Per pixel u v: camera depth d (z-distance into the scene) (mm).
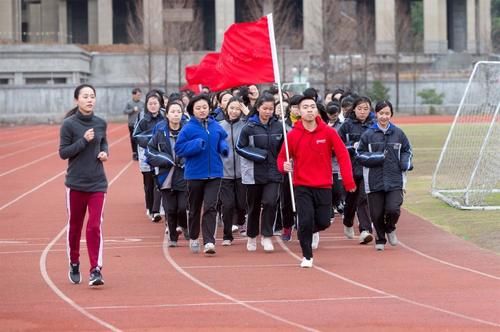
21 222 38406
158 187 31219
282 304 22203
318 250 30578
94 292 23891
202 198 29766
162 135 30703
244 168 29906
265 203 29828
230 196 31656
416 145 79688
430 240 32062
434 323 20031
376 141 29578
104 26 185750
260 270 26922
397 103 155375
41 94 145750
